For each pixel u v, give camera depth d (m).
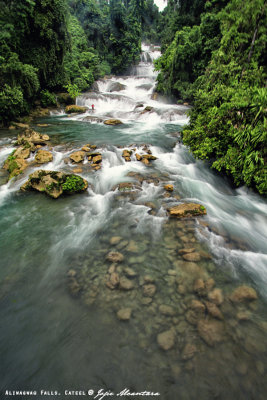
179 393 2.25
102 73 34.00
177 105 22.67
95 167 8.25
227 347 2.65
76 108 20.03
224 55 10.52
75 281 3.62
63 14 18.98
